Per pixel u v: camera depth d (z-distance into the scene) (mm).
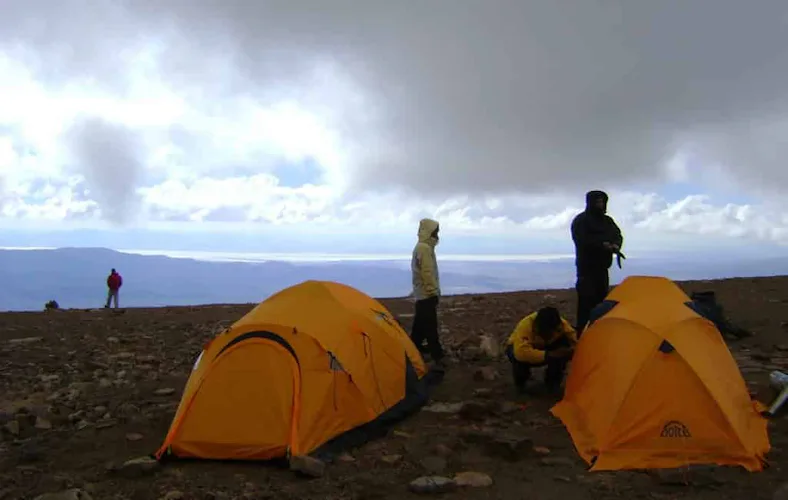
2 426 8219
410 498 6004
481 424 8164
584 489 6074
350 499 6023
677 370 6949
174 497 6039
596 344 7898
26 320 19688
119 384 10805
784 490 5551
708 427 6699
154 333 16531
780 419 7648
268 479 6586
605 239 9758
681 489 5984
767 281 22109
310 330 7773
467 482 6238
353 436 7641
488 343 12234
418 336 11094
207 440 7152
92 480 6570
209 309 23234
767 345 11539
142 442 7863
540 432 7711
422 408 8938
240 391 7316
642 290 8195
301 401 7273
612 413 6984
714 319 12305
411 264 11180
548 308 9102
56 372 11812
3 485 6434
